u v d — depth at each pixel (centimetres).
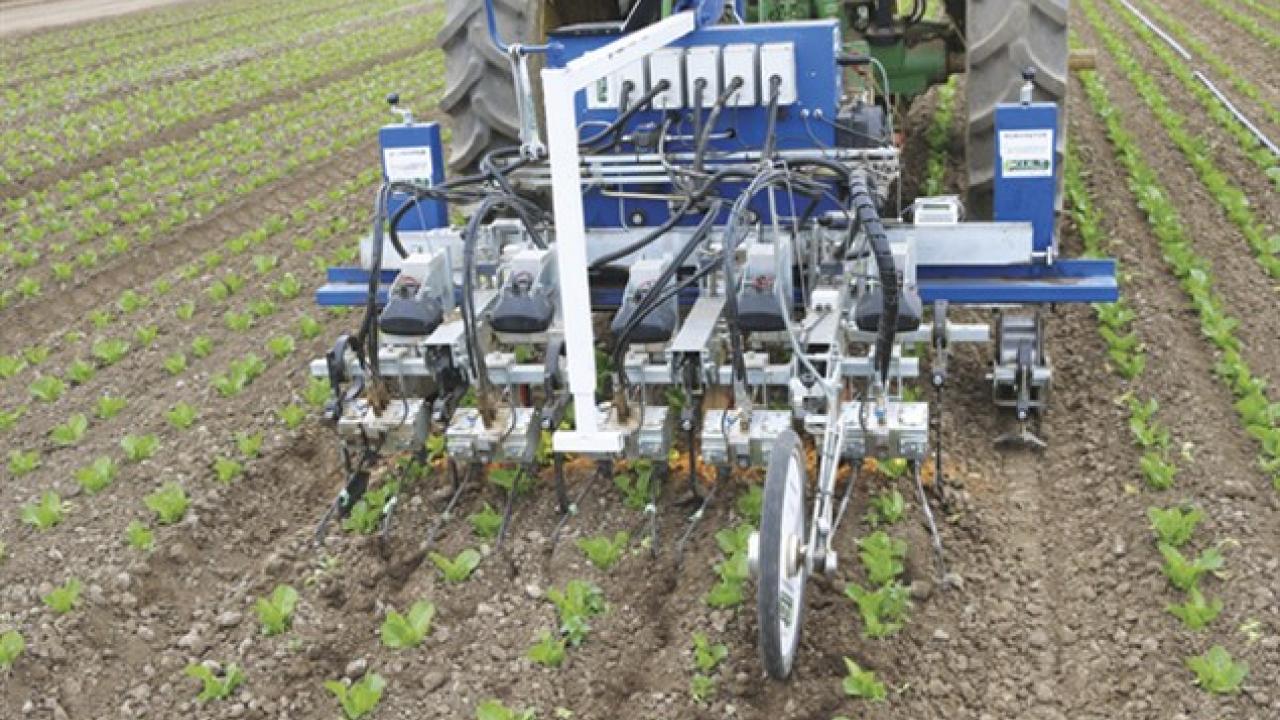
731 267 424
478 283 516
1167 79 1302
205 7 2905
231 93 1631
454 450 473
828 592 451
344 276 560
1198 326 663
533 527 504
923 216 514
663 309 454
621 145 533
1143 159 981
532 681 420
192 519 526
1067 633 433
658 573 470
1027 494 516
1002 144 509
